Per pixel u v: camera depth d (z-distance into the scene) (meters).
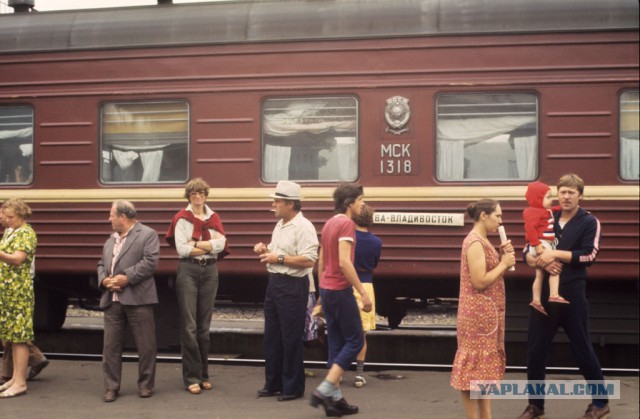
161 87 8.29
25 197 8.52
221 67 8.19
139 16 8.46
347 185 6.20
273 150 8.16
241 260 8.16
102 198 8.38
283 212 6.59
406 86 7.88
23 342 6.89
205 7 8.43
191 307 6.94
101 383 7.36
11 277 6.82
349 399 6.72
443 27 7.84
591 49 7.66
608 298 7.91
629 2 7.65
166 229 8.32
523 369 7.98
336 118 8.05
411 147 7.89
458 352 5.36
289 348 6.65
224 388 7.16
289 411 6.32
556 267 5.82
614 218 7.62
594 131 7.65
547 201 6.04
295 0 8.28
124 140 8.43
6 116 8.70
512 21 7.75
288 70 8.07
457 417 6.14
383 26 7.93
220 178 8.20
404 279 8.36
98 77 8.41
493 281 5.24
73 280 9.27
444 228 7.83
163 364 8.35
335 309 6.02
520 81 7.73
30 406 6.51
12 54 8.58
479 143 7.86
